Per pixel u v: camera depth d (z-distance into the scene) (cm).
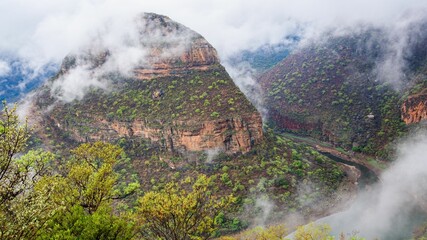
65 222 2486
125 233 2620
